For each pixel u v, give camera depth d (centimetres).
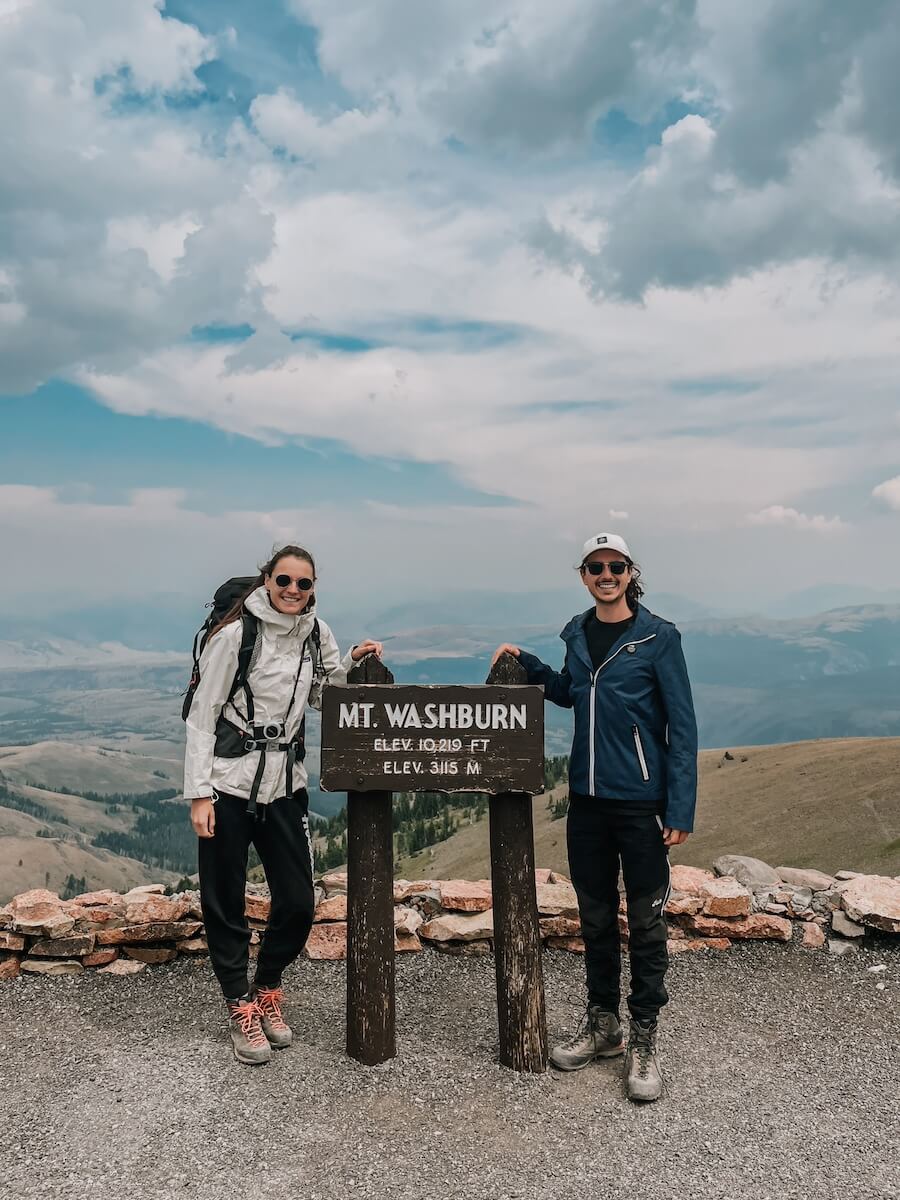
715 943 613
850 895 639
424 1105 406
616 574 433
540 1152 370
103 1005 518
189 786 424
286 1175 350
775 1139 383
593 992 453
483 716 441
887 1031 497
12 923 565
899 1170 360
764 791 10319
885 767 9731
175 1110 397
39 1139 374
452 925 604
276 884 452
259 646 433
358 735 444
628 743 427
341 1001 527
